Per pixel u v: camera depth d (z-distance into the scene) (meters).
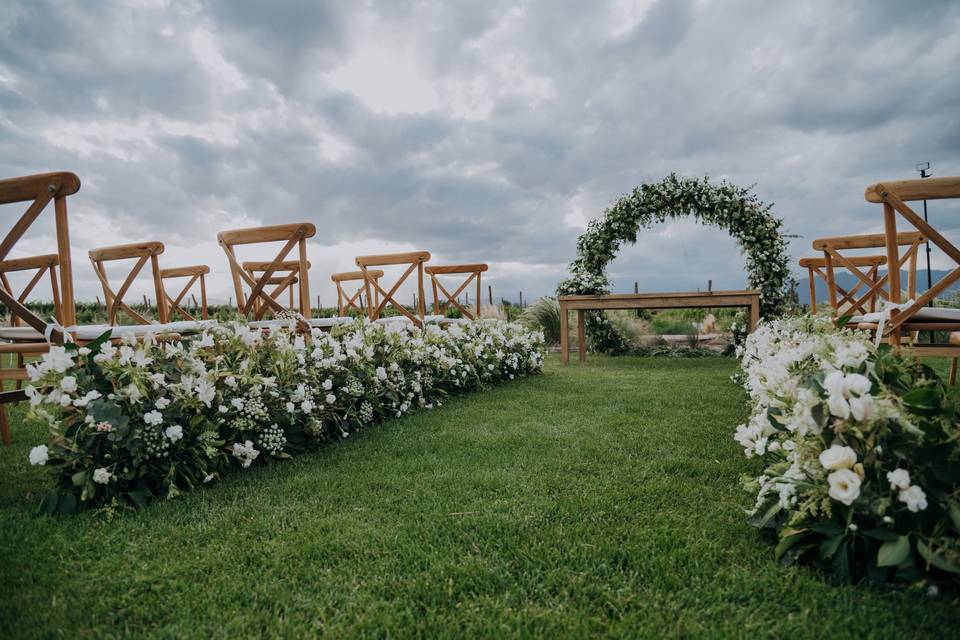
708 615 1.12
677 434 2.64
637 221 7.89
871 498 1.14
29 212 1.93
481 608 1.17
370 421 3.15
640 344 8.20
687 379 4.72
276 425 2.35
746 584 1.20
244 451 2.15
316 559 1.41
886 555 1.08
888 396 1.18
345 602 1.21
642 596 1.19
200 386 2.03
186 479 1.95
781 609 1.12
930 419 1.14
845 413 1.16
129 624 1.15
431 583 1.26
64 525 1.66
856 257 4.97
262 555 1.43
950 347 2.47
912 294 4.00
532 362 5.27
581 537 1.48
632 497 1.79
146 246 3.45
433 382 3.90
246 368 2.32
